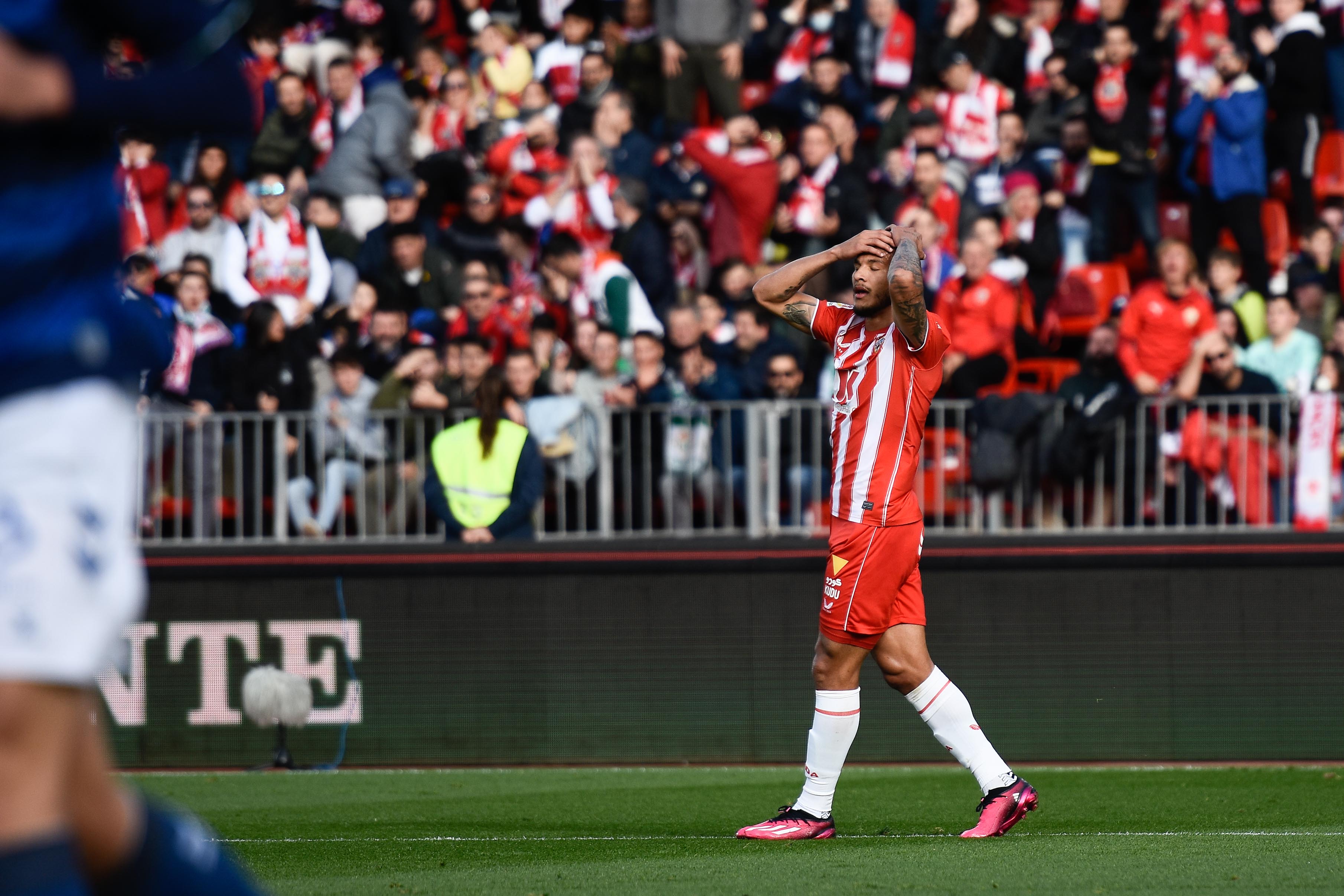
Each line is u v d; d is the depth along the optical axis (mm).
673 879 16141
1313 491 30484
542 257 39250
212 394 34625
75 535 7523
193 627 31922
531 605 31531
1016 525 31250
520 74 47031
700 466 31812
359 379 33781
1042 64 43562
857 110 43531
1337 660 30172
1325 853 17562
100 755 8383
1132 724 30609
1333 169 39938
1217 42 41281
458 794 26234
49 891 7344
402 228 38875
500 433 31703
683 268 39875
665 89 44281
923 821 22016
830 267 38594
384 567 31688
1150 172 39750
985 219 34625
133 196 41250
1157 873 16094
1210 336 31484
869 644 19031
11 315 7652
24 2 7527
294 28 48688
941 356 18766
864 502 18734
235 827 22125
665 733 31266
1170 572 30609
